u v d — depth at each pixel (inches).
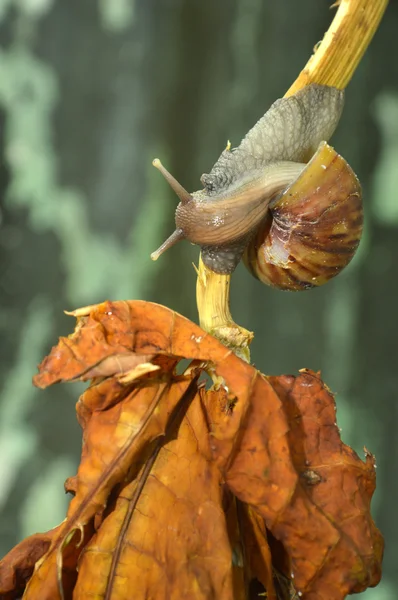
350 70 18.4
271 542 18.0
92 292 76.9
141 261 77.5
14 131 73.9
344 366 82.7
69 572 17.6
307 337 82.1
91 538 17.6
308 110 18.4
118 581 17.4
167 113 77.9
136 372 17.3
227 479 17.4
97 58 75.7
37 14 73.4
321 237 18.1
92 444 17.5
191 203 18.5
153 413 17.6
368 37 18.3
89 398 17.6
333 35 18.3
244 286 80.4
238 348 18.3
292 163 18.4
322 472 17.6
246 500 17.4
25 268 75.4
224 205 18.3
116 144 77.0
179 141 78.8
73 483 17.6
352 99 81.2
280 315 81.7
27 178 74.6
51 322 76.5
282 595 18.0
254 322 81.2
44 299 76.3
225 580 17.4
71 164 76.2
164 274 78.2
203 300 18.4
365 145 82.1
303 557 17.4
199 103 79.1
